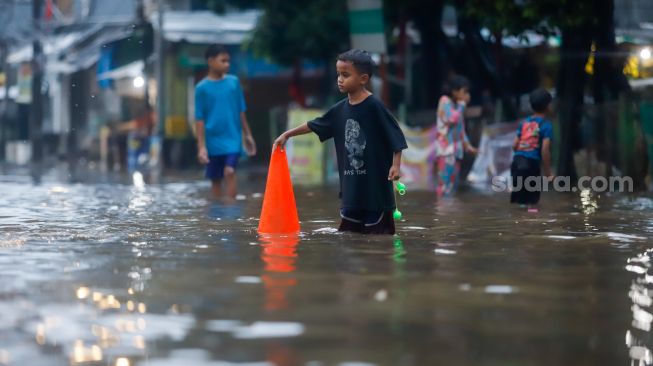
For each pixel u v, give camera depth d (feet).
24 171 144.97
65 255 35.12
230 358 19.40
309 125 44.75
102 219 51.49
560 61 98.37
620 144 89.76
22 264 32.58
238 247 37.78
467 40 111.65
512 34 96.63
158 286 27.81
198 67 180.55
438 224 48.83
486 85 113.39
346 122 43.83
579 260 34.40
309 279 29.17
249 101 177.06
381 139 43.27
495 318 23.44
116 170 151.23
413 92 159.94
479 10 96.02
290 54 143.23
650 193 81.05
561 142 94.58
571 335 21.71
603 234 43.88
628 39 132.98
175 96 181.06
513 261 33.94
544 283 28.91
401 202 67.21
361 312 23.95
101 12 220.43
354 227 44.27
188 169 154.71
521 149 65.72
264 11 143.13
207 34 169.27
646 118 91.20
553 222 50.24
